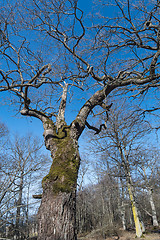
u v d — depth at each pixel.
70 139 4.11
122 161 14.73
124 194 17.44
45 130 4.54
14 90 5.30
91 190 24.83
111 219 18.59
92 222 20.36
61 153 3.79
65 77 5.46
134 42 5.03
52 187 3.26
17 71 5.57
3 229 7.12
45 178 3.49
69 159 3.69
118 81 4.77
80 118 4.53
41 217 3.02
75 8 4.41
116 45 5.13
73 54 5.12
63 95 5.49
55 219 2.90
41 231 2.89
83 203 22.31
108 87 4.91
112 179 17.94
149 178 15.94
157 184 16.03
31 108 5.37
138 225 13.79
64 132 4.31
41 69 5.27
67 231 2.81
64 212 2.97
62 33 5.21
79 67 5.46
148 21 4.99
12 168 7.23
